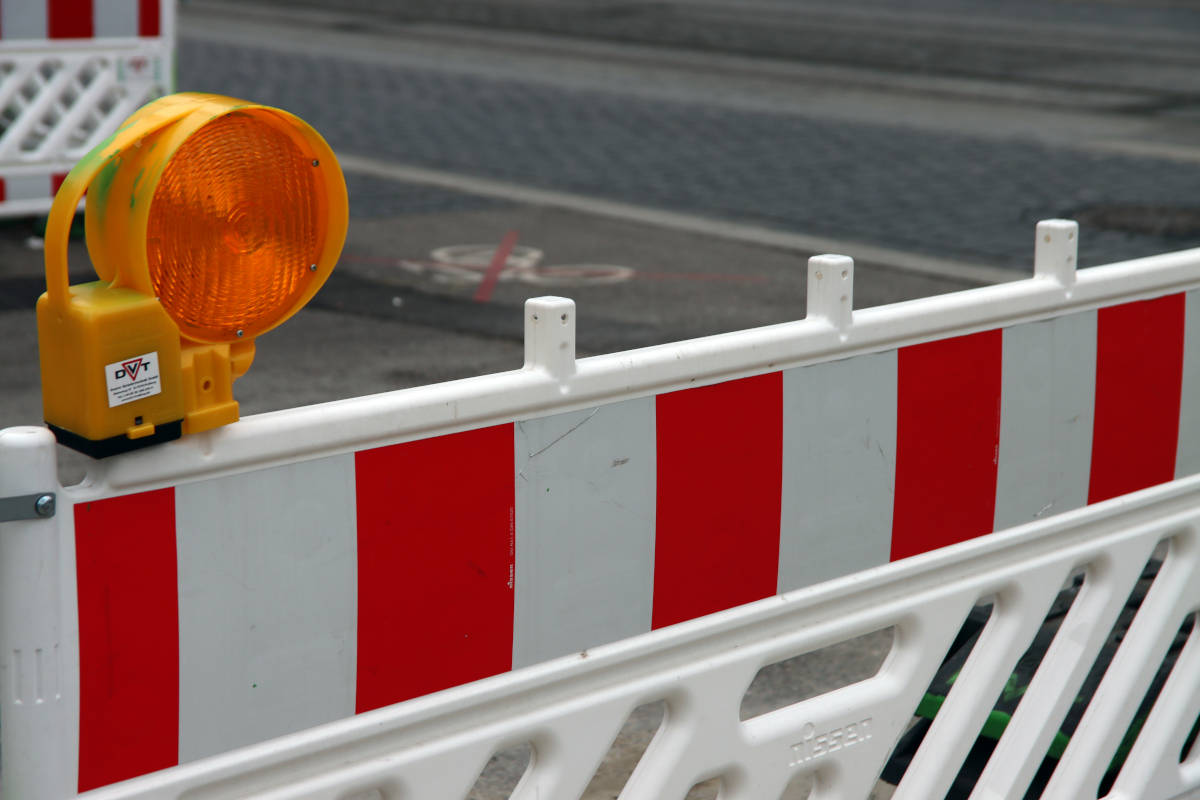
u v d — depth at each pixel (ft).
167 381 10.23
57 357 10.03
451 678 12.35
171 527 10.68
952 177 71.36
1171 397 17.87
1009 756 16.88
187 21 131.23
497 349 43.04
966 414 15.66
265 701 11.37
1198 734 19.11
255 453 10.93
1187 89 99.81
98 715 10.52
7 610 10.09
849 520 14.90
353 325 45.06
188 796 11.07
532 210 64.03
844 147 79.25
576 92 97.50
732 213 63.72
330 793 11.73
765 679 23.20
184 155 10.14
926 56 114.93
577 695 13.23
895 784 18.24
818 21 137.90
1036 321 16.08
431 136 81.56
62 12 54.60
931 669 15.84
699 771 14.12
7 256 52.65
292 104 90.53
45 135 58.80
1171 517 18.06
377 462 11.62
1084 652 17.15
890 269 54.08
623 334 44.93
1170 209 64.18
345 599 11.64
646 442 13.23
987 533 16.17
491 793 19.58
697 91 98.22
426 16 138.10
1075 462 16.92
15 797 10.36
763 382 13.92
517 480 12.45
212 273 10.48
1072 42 124.26
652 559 13.47
